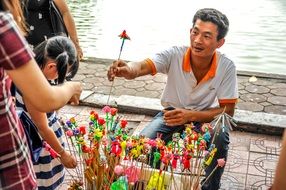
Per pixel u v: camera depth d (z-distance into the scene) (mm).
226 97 2586
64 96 1417
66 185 2828
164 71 2648
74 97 1605
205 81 2600
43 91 1255
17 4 1301
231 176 3146
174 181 1944
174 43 6758
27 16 3086
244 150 3512
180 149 2051
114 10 8617
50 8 3166
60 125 2332
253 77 5117
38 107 1285
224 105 2604
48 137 2043
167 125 2590
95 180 1913
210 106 2713
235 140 3674
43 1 3109
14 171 1359
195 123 2576
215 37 2416
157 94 4668
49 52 1971
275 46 6633
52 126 2232
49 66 1977
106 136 2008
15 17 1296
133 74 2439
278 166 1053
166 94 2762
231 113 2637
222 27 2416
